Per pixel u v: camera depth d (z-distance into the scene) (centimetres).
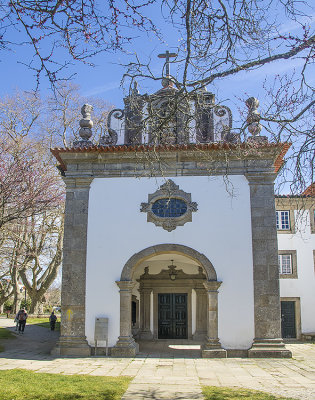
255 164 1221
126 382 821
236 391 745
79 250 1214
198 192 1226
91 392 729
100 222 1230
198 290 1587
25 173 1247
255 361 1061
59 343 1159
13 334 1731
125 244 1211
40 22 416
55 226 2219
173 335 1575
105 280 1191
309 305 1800
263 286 1155
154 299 1603
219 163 1230
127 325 1160
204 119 1267
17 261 2173
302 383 814
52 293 4784
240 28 471
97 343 1155
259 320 1137
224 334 1137
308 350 1367
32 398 682
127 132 1325
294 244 1845
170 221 1212
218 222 1203
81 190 1253
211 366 1001
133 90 567
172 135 624
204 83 520
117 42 441
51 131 2125
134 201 1237
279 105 521
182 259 1521
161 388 775
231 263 1176
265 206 1201
